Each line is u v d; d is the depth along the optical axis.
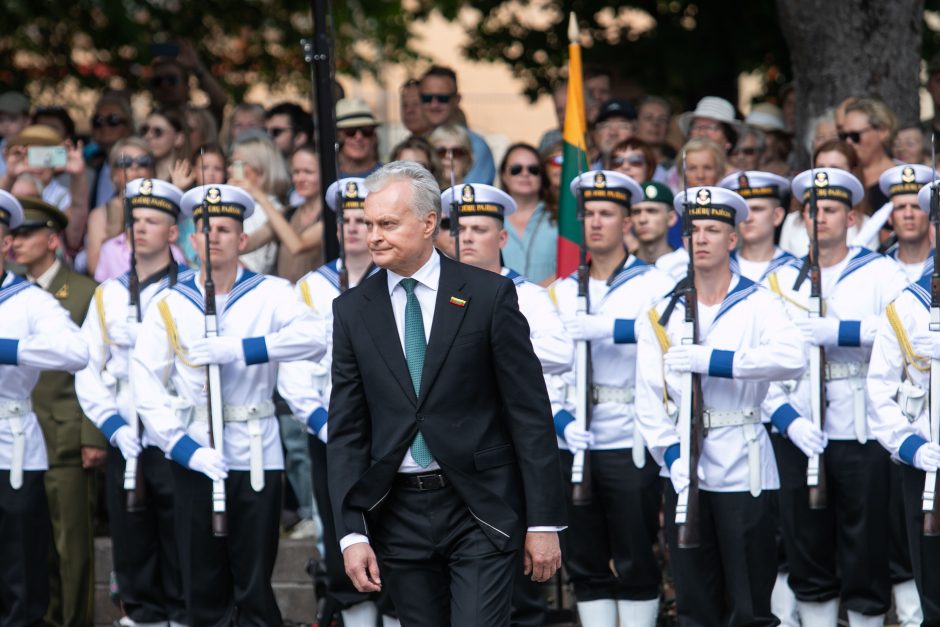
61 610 22.58
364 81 47.47
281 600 24.34
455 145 25.77
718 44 33.28
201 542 19.44
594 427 20.50
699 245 18.52
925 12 32.59
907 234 21.00
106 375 20.56
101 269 24.67
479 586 14.89
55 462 22.58
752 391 18.36
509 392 15.07
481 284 15.12
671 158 27.47
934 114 27.50
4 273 20.03
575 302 21.12
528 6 36.56
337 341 15.37
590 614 20.73
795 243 23.98
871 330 19.56
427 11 42.00
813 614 20.58
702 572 18.38
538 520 14.89
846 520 20.39
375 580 14.93
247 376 19.61
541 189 25.59
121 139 26.83
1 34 37.62
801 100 27.73
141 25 38.31
